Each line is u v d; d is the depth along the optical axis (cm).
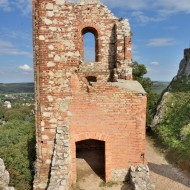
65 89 1162
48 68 1152
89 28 1508
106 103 1168
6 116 6862
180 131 2841
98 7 1473
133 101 1163
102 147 1551
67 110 1170
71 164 1173
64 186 980
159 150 2705
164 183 1842
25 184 1973
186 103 3484
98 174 1285
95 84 1162
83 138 1177
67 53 1152
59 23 1138
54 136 1174
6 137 3341
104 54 1504
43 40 1139
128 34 1400
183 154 2325
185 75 4331
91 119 1173
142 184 1054
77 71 1163
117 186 1161
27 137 3238
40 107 1166
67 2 1137
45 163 1178
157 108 3834
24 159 2227
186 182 1861
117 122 1173
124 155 1184
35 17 1149
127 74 1403
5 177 1958
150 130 3559
